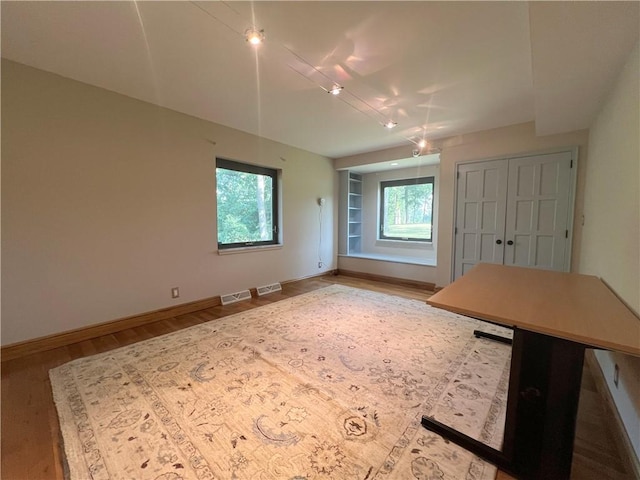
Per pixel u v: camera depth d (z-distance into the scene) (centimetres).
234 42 196
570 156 328
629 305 147
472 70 228
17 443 140
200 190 349
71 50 207
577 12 132
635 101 152
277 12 165
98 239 270
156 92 275
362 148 489
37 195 236
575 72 187
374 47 199
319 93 273
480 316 130
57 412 162
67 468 126
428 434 144
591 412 166
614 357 163
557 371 117
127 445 137
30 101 229
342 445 137
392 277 506
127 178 286
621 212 171
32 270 236
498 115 329
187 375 200
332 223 572
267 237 454
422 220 546
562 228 337
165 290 320
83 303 262
